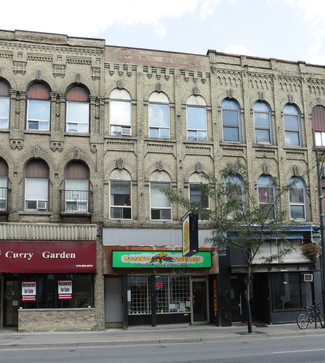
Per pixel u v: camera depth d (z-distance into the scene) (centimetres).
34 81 2078
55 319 1884
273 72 2398
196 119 2259
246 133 2291
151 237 2042
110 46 2191
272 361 1171
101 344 1566
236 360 1191
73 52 2133
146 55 2241
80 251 1933
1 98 2038
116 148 2111
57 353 1369
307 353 1299
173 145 2186
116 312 2028
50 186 2002
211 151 2230
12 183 1961
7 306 1998
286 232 2195
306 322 1956
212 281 2148
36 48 2091
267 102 2370
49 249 1905
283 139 2345
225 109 2314
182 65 2281
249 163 2261
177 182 2153
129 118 2166
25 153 1998
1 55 2050
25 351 1420
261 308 2208
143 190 2103
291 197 2317
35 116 2062
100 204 2028
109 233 1997
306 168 2347
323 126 2447
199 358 1231
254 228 2022
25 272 1861
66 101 2106
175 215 2127
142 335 1761
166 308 2094
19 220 1938
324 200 2350
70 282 1962
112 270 1967
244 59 2372
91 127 2089
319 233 2106
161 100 2230
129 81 2194
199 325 2108
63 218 1978
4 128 2006
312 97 2448
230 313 2077
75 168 2067
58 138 2041
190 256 1945
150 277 2072
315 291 2206
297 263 2180
